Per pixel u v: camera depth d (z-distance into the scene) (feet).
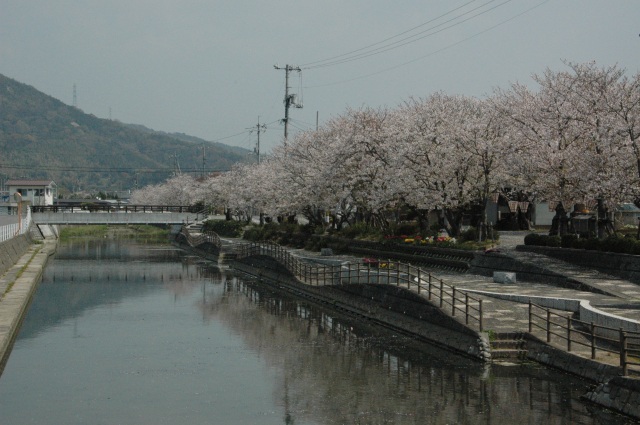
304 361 80.59
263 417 60.34
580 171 105.19
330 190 169.58
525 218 193.36
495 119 130.93
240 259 193.16
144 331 101.09
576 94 117.08
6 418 60.64
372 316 104.88
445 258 128.67
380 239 156.76
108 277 174.29
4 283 131.13
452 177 135.03
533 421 56.39
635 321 65.10
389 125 155.22
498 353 73.00
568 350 66.90
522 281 107.76
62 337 96.58
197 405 64.13
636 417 53.26
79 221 261.65
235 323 107.24
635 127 99.30
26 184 385.50
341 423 58.08
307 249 191.01
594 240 104.99
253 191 245.45
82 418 60.59
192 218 305.73
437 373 71.92
